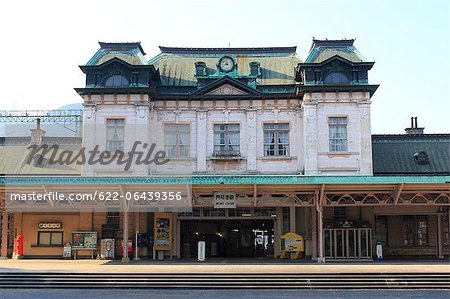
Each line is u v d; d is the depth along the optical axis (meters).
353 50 38.94
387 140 41.06
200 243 33.72
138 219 35.78
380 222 39.34
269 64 40.91
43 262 32.91
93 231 36.75
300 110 38.25
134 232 36.72
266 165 37.91
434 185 33.00
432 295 22.05
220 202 33.88
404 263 31.84
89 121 37.66
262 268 27.81
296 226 37.34
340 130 37.28
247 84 38.69
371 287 23.91
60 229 37.50
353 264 30.86
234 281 24.53
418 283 24.33
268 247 38.47
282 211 37.66
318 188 33.38
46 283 24.55
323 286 24.05
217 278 24.91
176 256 37.34
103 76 37.97
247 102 38.41
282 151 38.16
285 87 38.75
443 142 40.91
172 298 21.30
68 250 36.25
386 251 39.00
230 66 39.38
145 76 37.88
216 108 38.44
